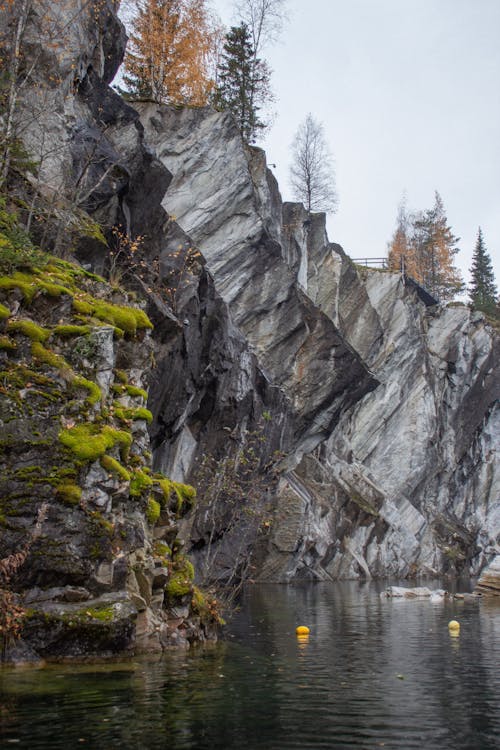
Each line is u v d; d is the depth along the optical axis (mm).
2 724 6832
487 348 61312
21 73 17594
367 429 51969
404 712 7938
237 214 33438
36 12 18016
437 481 58938
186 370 23500
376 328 50969
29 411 10383
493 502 61781
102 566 10344
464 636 15617
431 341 60344
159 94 33375
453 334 60250
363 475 49594
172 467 24484
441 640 14922
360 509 46312
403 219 82062
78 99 20141
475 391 61156
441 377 59875
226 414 27547
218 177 32812
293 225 46594
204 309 25031
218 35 37250
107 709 7480
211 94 41031
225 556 26375
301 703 8328
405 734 6949
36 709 7383
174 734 6691
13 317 11250
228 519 25906
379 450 52812
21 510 9891
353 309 50344
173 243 23703
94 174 18812
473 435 62438
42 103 17641
